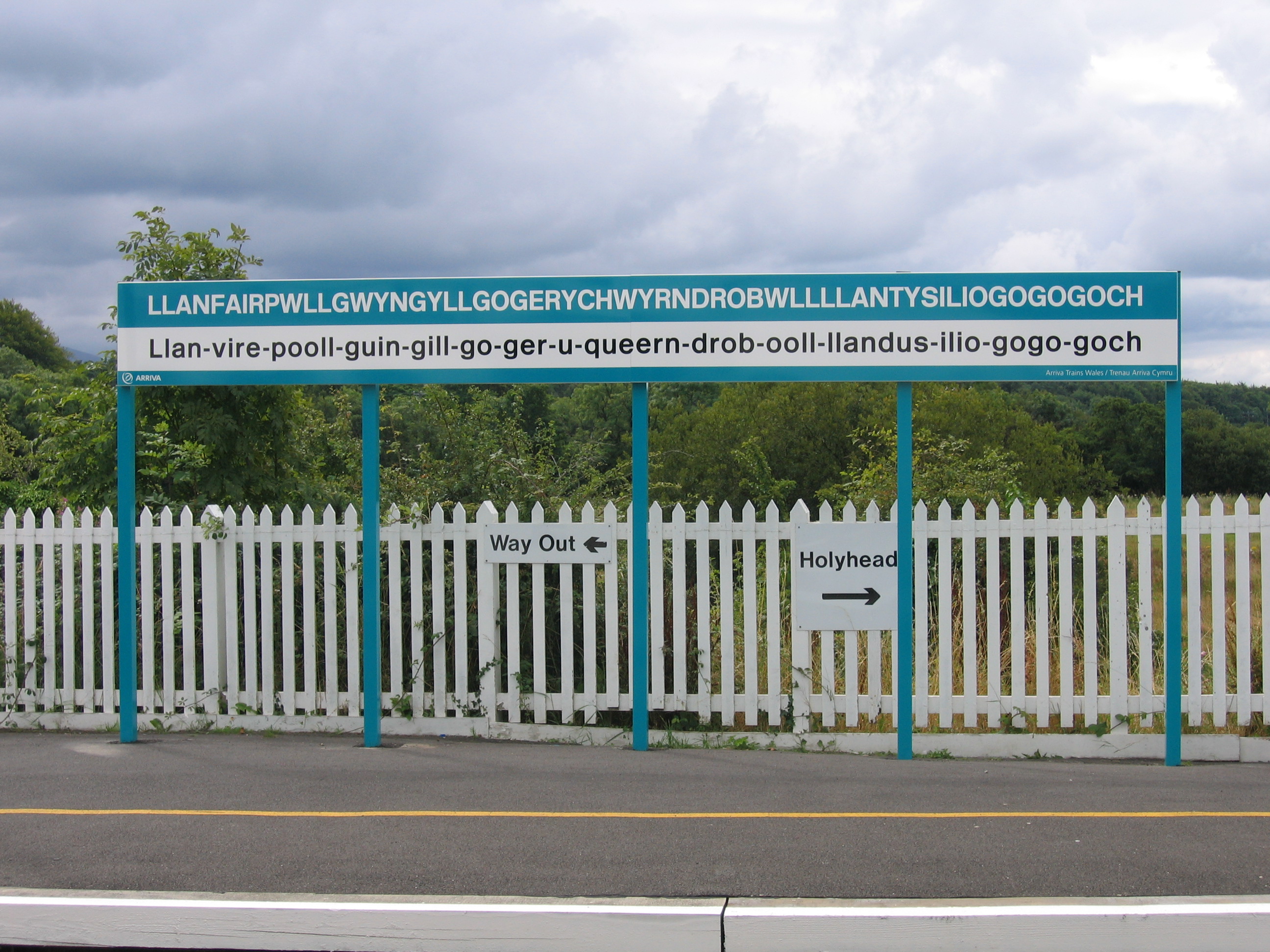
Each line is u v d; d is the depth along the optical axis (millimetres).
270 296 6836
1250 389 60281
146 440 9328
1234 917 3957
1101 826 5055
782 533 6727
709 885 4316
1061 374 6453
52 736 7113
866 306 6527
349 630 7082
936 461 11109
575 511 8359
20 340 84625
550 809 5348
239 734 7125
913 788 5754
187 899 4176
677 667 6836
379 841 4859
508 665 7039
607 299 6660
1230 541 10758
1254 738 6523
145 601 7207
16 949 4102
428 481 8352
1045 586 6586
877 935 3951
